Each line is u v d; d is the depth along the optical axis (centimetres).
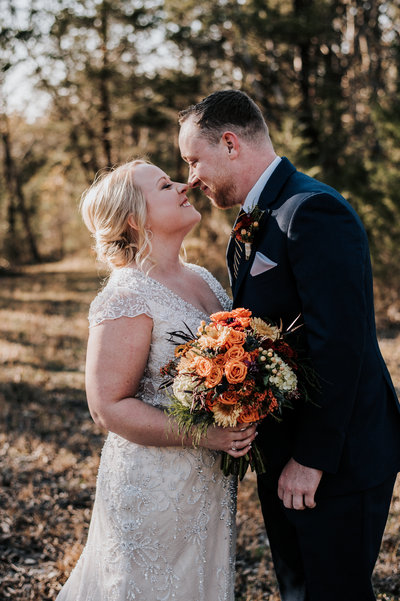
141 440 212
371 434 216
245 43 1511
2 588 318
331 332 196
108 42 2214
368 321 221
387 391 228
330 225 203
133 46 2200
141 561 219
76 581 245
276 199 223
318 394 200
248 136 229
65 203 3516
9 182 3038
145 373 223
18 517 391
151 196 228
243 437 205
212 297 251
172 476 218
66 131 2350
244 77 1644
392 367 658
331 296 197
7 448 518
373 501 216
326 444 202
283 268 214
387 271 1003
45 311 1315
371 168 1055
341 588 218
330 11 1463
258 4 1426
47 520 392
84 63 2253
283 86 1548
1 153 3108
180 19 1716
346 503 212
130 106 2181
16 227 3120
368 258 214
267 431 227
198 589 224
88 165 2466
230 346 194
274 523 244
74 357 861
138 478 219
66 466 479
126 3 2133
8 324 1142
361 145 1238
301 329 213
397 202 962
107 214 228
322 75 1487
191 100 2089
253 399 194
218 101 229
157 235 231
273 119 1456
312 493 207
